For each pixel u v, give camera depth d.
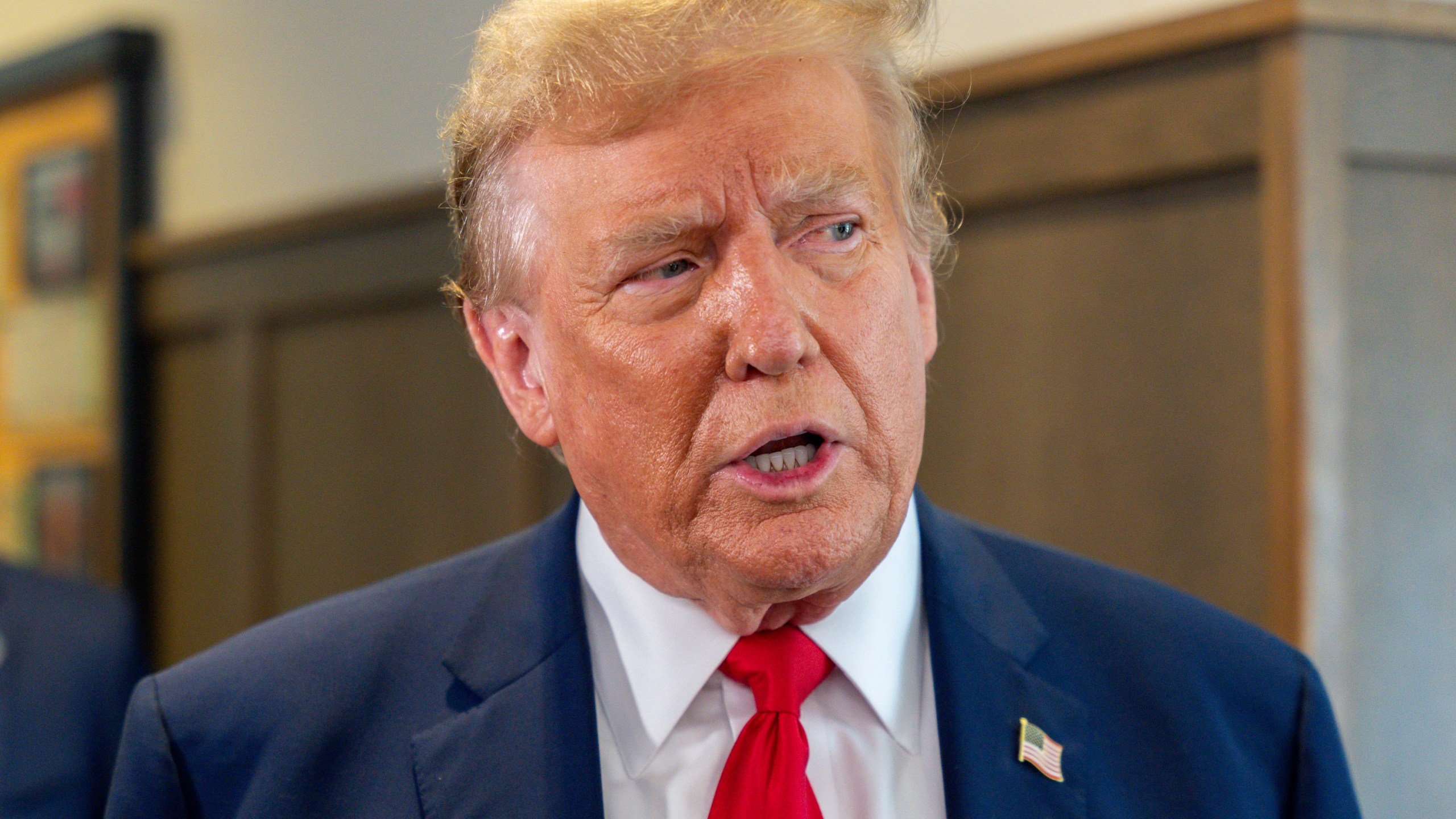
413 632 1.16
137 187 3.62
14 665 2.19
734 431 0.94
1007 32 2.16
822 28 0.99
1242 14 1.80
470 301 1.16
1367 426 1.82
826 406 0.94
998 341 2.16
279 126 3.31
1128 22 2.00
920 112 1.15
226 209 3.45
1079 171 2.02
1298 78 1.76
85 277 3.71
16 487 3.95
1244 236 1.86
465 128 1.10
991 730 1.06
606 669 1.13
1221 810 1.06
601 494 1.03
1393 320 1.84
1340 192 1.79
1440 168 1.87
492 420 2.85
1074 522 2.06
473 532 2.91
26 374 3.90
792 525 0.94
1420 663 1.84
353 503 3.21
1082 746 1.07
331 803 1.08
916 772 1.08
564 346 1.01
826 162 0.97
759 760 1.02
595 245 0.98
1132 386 1.99
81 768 2.19
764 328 0.93
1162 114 1.92
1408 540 1.84
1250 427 1.85
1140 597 1.18
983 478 2.18
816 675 1.07
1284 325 1.78
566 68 0.98
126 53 3.57
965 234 2.20
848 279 0.98
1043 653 1.12
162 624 3.67
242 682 1.14
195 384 3.57
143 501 3.66
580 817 1.03
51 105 3.78
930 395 2.25
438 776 1.07
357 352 3.18
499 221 1.07
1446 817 1.84
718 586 0.99
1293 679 1.14
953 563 1.15
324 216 3.14
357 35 3.09
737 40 0.96
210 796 1.11
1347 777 1.13
